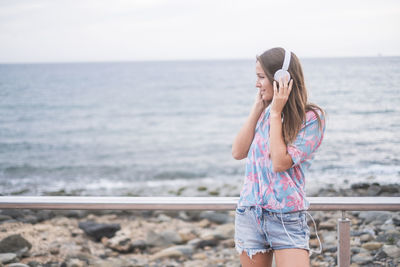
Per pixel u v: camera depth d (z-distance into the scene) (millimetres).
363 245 3820
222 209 2160
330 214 5289
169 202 2178
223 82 52438
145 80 57406
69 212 6352
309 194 6395
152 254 4641
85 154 17844
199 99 38344
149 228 5758
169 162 15805
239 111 31516
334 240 4363
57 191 10328
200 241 4934
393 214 4586
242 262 2047
